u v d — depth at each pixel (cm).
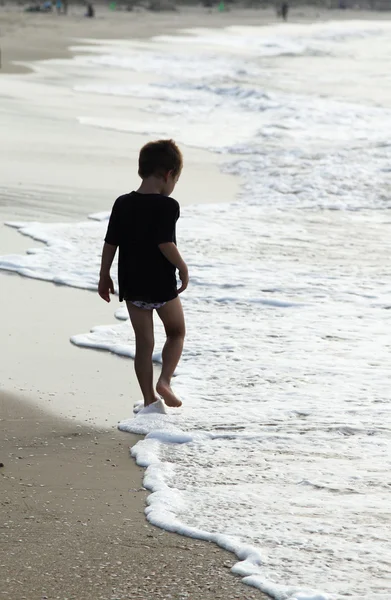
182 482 1719
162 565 1396
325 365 2481
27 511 1577
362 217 4691
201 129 8588
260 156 6788
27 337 2688
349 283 3391
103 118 8975
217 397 2217
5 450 1869
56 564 1388
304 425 2030
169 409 2117
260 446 1908
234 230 4291
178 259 1992
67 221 4403
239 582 1350
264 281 3384
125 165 6166
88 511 1587
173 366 2064
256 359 2522
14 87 11469
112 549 1444
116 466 1806
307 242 4084
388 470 1786
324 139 8056
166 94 11831
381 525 1543
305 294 3234
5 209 4616
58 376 2364
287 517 1570
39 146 6831
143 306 2038
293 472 1773
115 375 2388
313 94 12538
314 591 1310
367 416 2092
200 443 1920
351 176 5850
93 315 2933
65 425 2028
